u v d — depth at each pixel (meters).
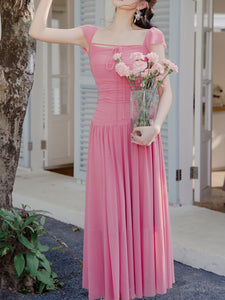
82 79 5.21
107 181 2.33
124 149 2.35
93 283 2.41
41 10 2.34
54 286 2.87
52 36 2.37
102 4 4.94
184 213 4.20
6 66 2.74
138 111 2.27
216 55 6.70
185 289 2.86
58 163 6.55
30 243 2.65
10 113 2.80
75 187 5.22
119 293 2.36
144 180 2.35
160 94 2.42
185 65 4.32
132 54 2.24
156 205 2.39
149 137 2.26
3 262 2.76
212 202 4.79
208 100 4.74
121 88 2.34
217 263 3.13
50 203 4.50
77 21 5.19
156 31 2.33
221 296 2.77
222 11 6.68
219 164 6.80
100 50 2.36
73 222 4.23
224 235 3.57
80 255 3.42
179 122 4.34
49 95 6.31
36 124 6.22
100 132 2.37
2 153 2.85
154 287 2.40
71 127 6.67
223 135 6.78
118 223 2.33
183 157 4.42
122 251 2.33
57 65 6.37
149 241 2.37
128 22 2.39
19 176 5.82
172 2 4.22
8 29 2.71
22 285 2.78
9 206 2.93
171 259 2.52
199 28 4.40
